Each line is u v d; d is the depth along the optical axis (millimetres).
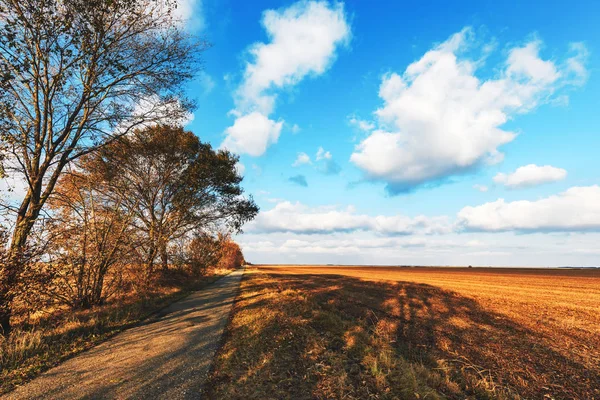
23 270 7984
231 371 5293
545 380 5836
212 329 8633
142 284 16219
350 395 4387
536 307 14672
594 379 5883
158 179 19016
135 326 9359
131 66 10734
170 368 5520
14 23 8078
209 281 30594
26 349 6414
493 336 8953
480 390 5160
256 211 26031
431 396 4520
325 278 38312
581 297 19062
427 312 12703
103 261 12734
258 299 14195
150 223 18172
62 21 8742
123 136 11750
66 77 9555
